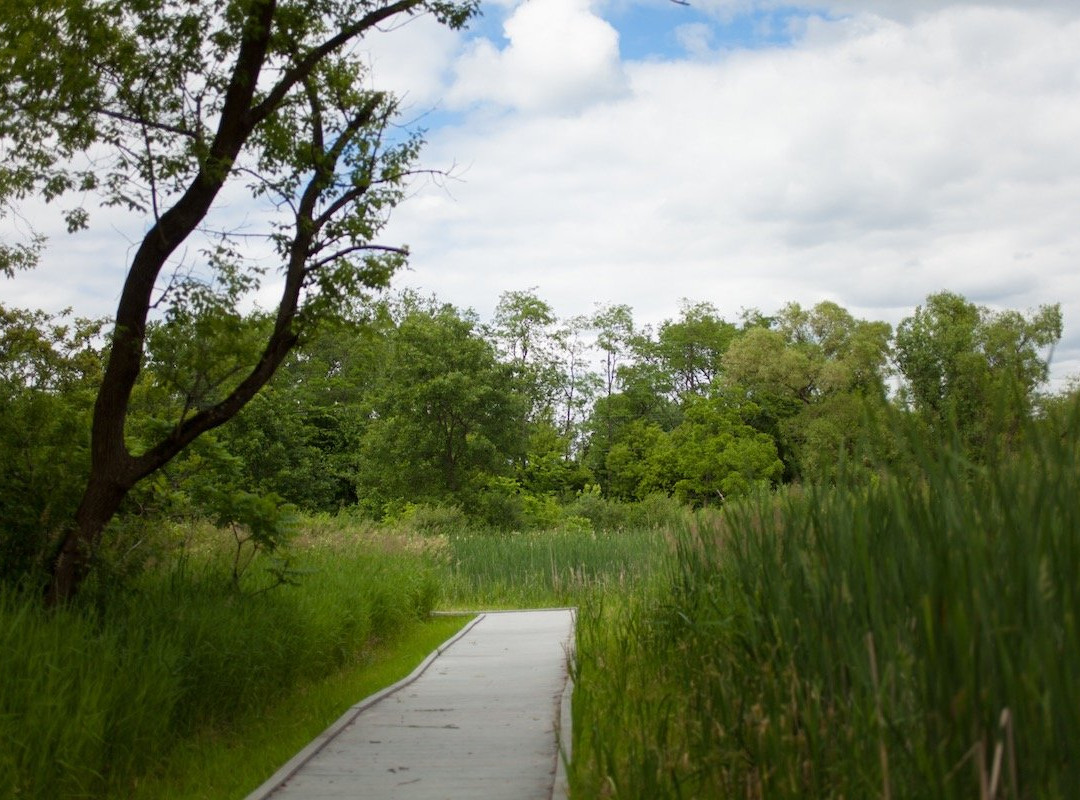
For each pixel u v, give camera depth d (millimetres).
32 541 9125
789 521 5641
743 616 6168
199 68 10180
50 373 10977
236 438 40906
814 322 58938
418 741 8039
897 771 3672
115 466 9516
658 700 7004
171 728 7898
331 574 14375
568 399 71688
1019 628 3258
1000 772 3258
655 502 47625
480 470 47562
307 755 7477
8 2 9273
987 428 4090
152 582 10461
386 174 10695
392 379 47469
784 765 4508
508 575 24719
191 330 9930
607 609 13523
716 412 56562
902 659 3760
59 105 9617
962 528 3719
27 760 5969
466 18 10789
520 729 8430
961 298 44438
